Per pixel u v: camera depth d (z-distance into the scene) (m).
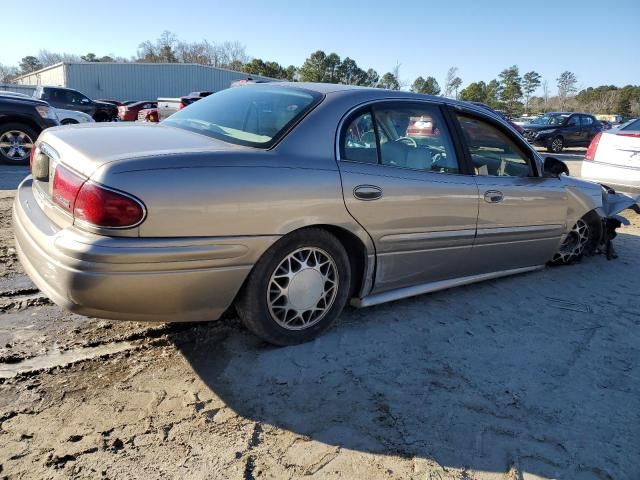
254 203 2.58
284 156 2.76
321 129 2.94
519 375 2.99
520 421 2.57
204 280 2.51
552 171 4.37
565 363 3.18
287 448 2.26
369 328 3.41
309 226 2.87
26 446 2.15
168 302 2.46
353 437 2.36
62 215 2.46
